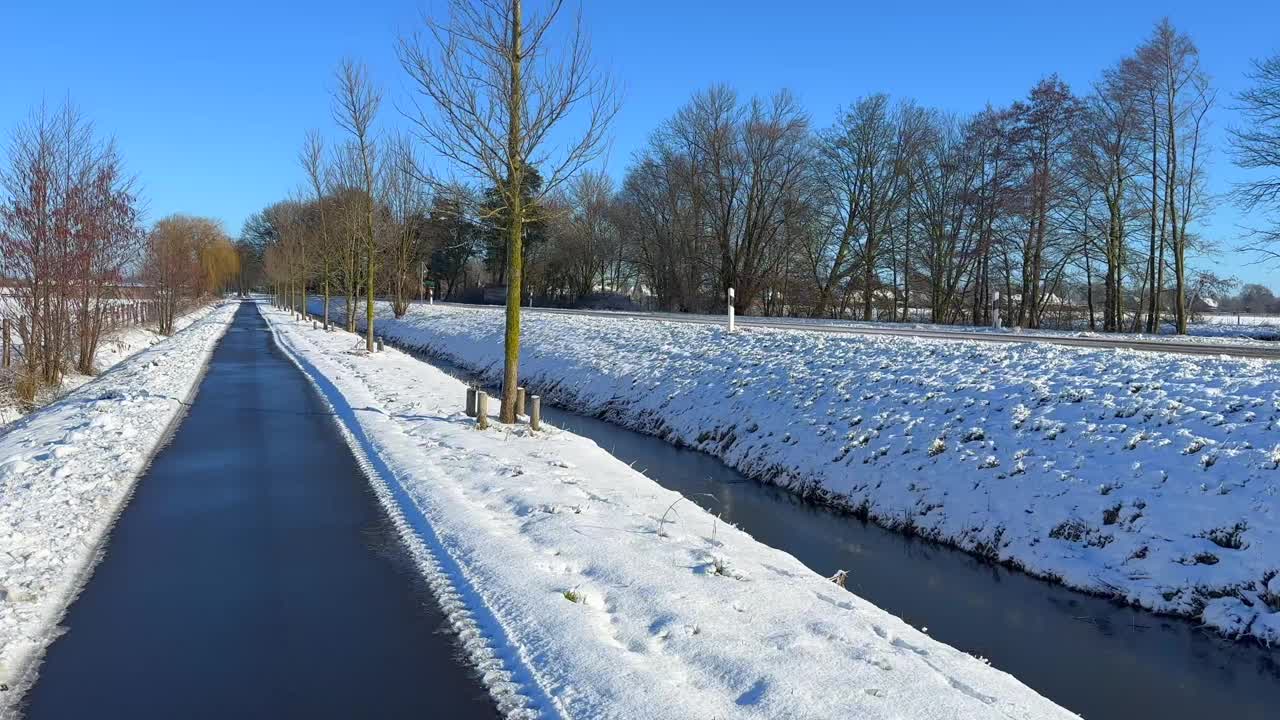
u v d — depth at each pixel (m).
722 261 48.03
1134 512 7.80
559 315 33.12
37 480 8.23
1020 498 8.73
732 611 5.05
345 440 11.34
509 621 4.97
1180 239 29.88
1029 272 38.69
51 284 17.41
